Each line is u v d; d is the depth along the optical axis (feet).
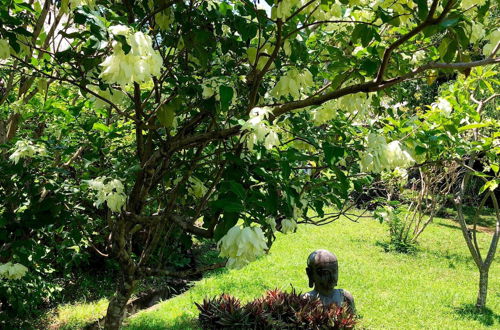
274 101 8.15
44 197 8.02
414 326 18.83
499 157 12.83
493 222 47.34
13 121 10.50
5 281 13.30
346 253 31.32
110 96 6.49
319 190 7.93
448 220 47.29
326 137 8.34
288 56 7.09
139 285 22.49
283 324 13.10
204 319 14.15
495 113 23.70
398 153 7.13
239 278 24.47
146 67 4.66
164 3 6.02
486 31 7.02
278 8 5.54
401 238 34.17
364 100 7.28
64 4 5.24
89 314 18.69
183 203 8.33
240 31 6.59
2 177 8.62
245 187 6.14
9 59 10.37
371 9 7.09
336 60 7.61
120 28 4.62
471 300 22.77
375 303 21.59
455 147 10.44
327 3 5.97
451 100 10.92
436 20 4.78
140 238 15.26
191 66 7.18
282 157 6.64
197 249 28.99
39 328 17.12
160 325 17.88
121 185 7.06
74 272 21.68
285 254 30.09
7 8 6.15
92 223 12.00
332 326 12.79
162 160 7.29
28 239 8.96
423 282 25.73
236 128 6.29
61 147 8.70
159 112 6.20
